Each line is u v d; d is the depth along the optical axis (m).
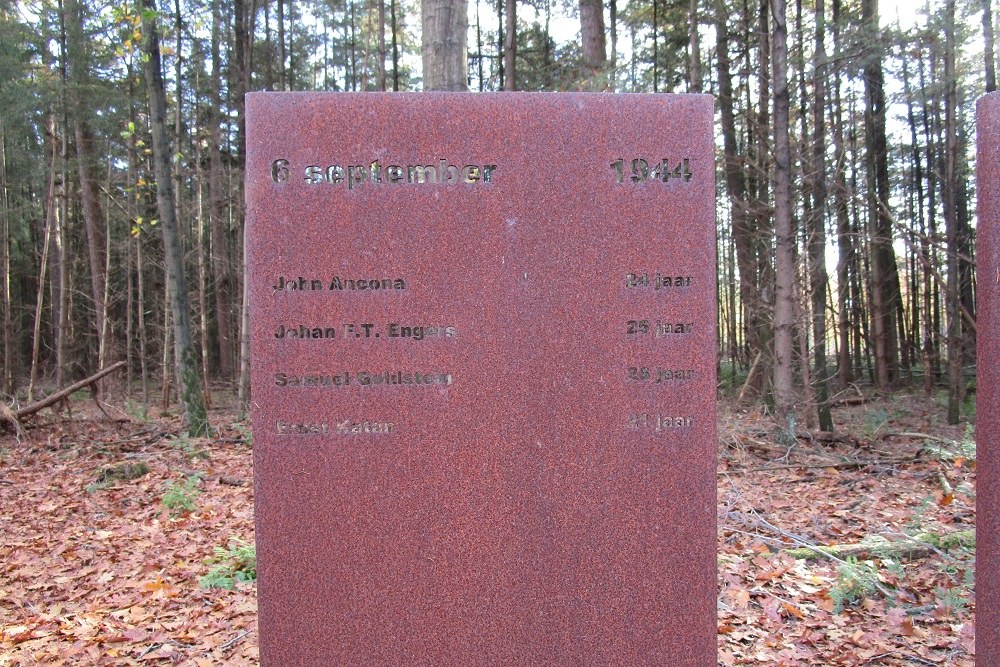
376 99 2.88
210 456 10.41
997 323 2.53
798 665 4.11
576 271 2.95
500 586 2.98
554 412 2.96
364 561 2.93
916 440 11.33
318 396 2.89
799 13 14.71
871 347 21.80
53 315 25.23
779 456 9.96
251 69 16.05
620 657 3.02
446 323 2.92
